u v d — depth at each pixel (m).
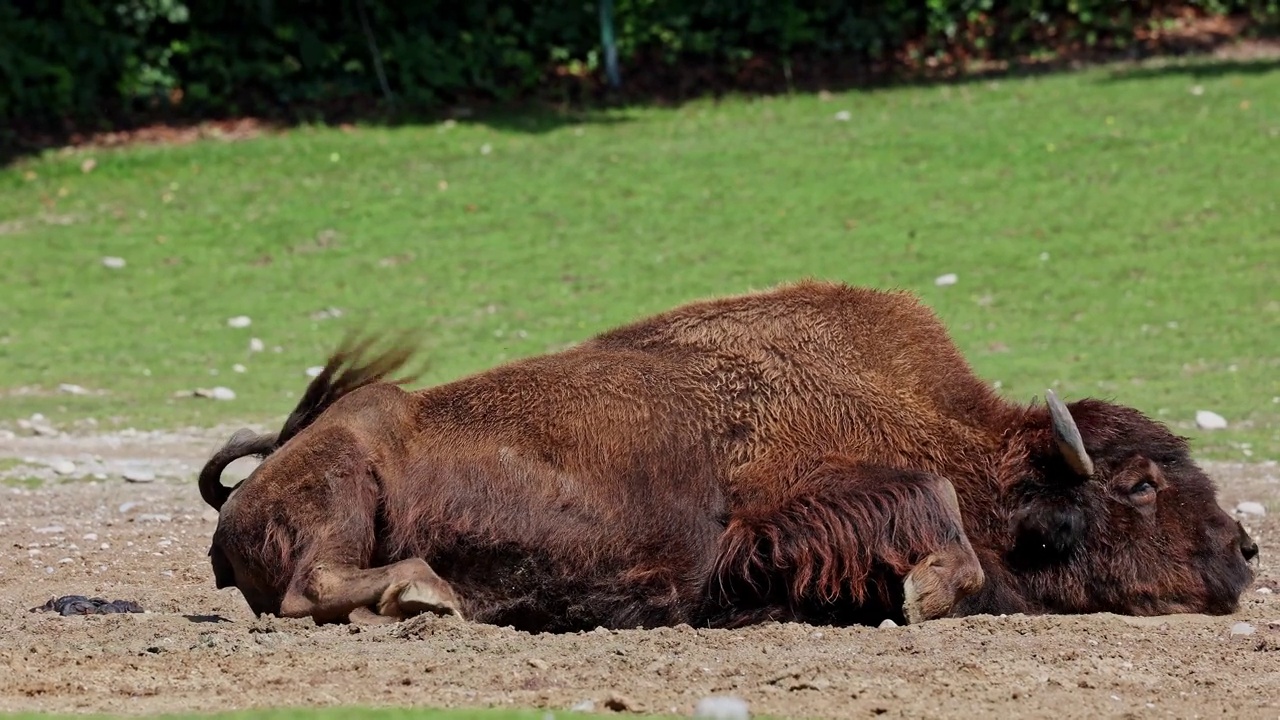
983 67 83.19
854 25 83.25
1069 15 84.62
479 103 79.56
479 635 19.77
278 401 44.84
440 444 21.83
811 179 66.88
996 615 21.52
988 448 22.59
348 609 20.84
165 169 70.12
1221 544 22.42
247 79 77.31
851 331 22.77
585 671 17.92
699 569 21.48
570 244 61.00
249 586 21.97
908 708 16.27
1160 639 19.80
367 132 75.12
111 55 74.62
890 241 59.59
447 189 67.38
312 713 15.24
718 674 17.73
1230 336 48.62
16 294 56.78
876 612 21.45
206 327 53.38
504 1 80.69
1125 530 22.30
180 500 34.91
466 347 50.06
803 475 21.77
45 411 43.84
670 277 56.94
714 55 83.00
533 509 21.41
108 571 27.91
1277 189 62.22
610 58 80.81
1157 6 84.94
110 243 62.16
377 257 60.34
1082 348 47.94
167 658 18.84
